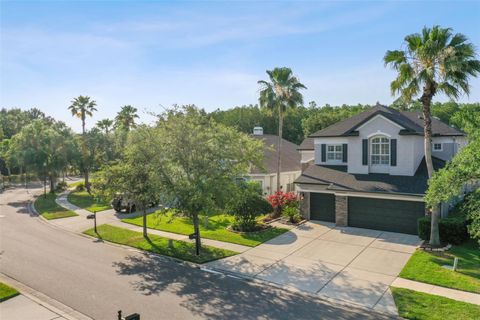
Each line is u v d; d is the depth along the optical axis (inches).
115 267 600.7
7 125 3513.8
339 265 588.1
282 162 1435.8
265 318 413.7
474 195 457.4
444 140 951.0
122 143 1411.2
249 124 2753.4
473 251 624.7
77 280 539.2
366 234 782.5
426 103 642.8
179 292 491.8
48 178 1803.6
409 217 781.9
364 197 832.3
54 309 440.8
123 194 753.6
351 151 929.5
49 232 874.1
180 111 653.9
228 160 637.3
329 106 3506.4
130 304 454.6
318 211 924.6
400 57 647.8
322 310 432.5
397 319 405.7
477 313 406.9
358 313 422.9
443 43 613.6
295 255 644.1
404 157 850.1
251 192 703.7
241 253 660.1
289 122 2775.6
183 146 625.9
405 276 531.2
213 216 1011.3
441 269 550.0
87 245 748.0
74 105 1963.6
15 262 628.4
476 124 485.4
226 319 412.5
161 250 688.4
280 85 1173.7
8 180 2368.4
